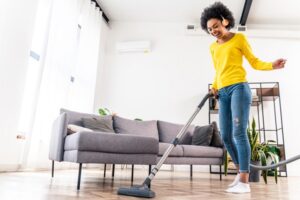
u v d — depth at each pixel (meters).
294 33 4.88
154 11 4.97
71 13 3.75
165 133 3.45
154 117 4.90
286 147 4.51
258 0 4.41
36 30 3.08
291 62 4.87
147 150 1.89
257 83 4.68
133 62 5.17
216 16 1.84
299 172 4.35
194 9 4.82
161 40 5.21
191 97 4.90
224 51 1.86
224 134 1.92
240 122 1.71
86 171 3.33
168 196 1.39
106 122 2.82
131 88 5.06
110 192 1.46
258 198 1.43
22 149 2.74
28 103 3.00
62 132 1.96
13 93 2.57
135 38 5.30
